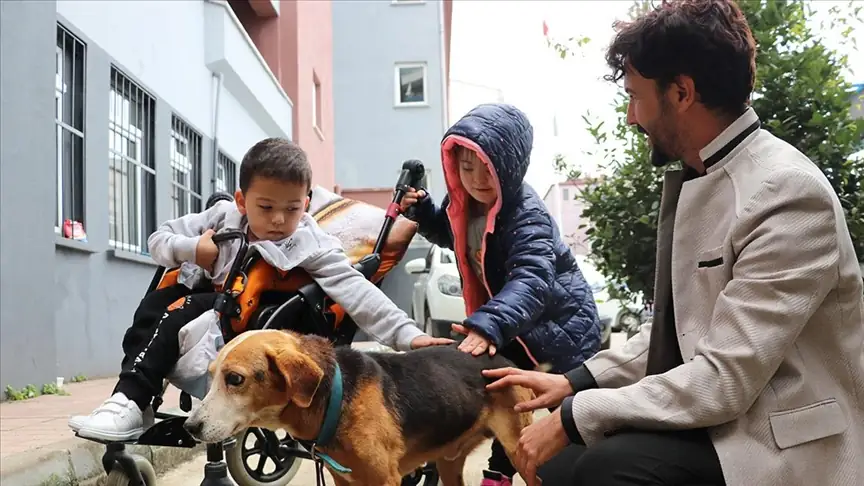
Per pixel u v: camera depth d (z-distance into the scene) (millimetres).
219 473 2984
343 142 21781
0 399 5426
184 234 3264
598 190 5566
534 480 2273
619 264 5469
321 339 2756
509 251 3275
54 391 5980
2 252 5531
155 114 8680
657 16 2104
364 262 3408
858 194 4262
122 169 7992
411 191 3760
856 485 1844
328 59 18844
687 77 2074
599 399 2104
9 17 5688
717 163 2096
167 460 4359
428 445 2887
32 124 5949
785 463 1867
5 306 5559
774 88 4496
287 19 14891
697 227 2125
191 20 9930
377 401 2719
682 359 2201
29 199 5898
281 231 3129
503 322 3021
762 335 1867
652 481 2000
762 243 1901
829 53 4586
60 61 6797
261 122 13406
